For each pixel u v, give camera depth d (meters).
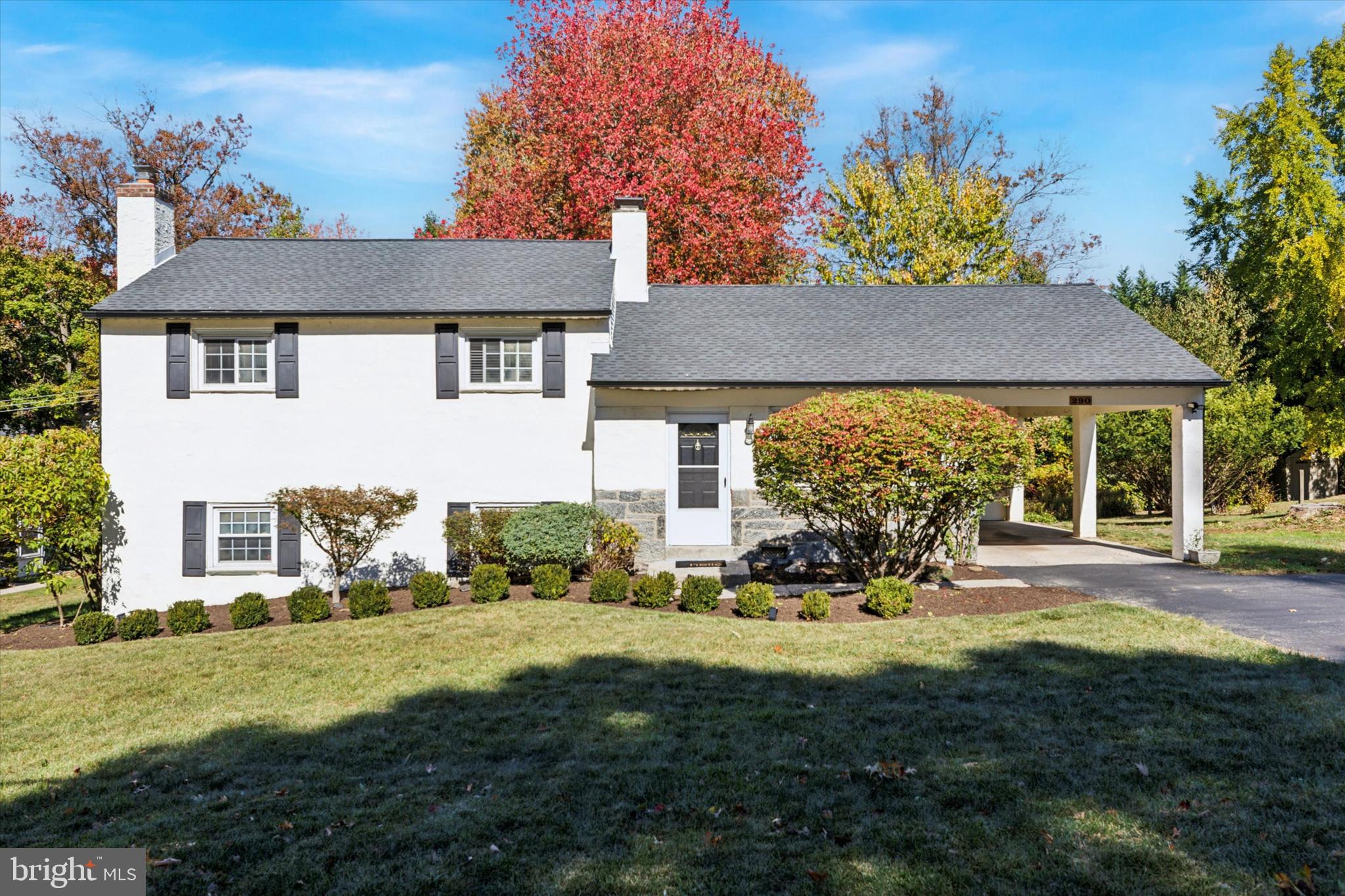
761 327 16.56
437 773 5.82
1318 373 26.17
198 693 8.44
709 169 26.81
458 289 15.92
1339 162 26.00
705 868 4.31
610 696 7.46
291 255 17.44
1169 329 26.14
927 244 28.98
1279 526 20.62
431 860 4.48
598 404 14.70
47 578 13.36
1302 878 3.96
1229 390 23.39
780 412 11.73
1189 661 7.88
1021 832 4.59
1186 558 14.65
